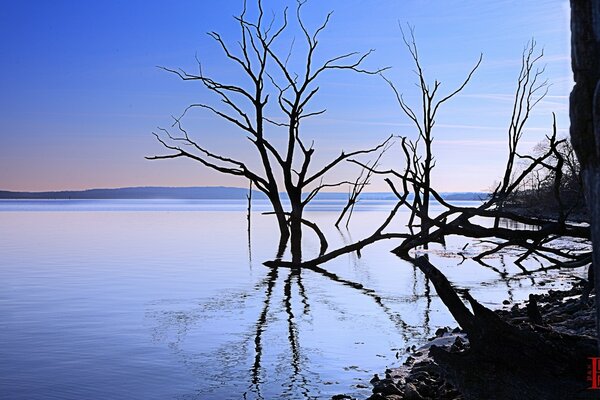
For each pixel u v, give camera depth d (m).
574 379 5.84
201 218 91.56
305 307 18.75
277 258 34.06
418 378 9.55
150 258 33.84
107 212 122.69
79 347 13.35
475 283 22.83
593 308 11.59
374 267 30.50
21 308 18.34
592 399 5.59
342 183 38.12
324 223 69.62
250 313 17.67
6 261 32.16
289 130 37.69
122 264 30.92
